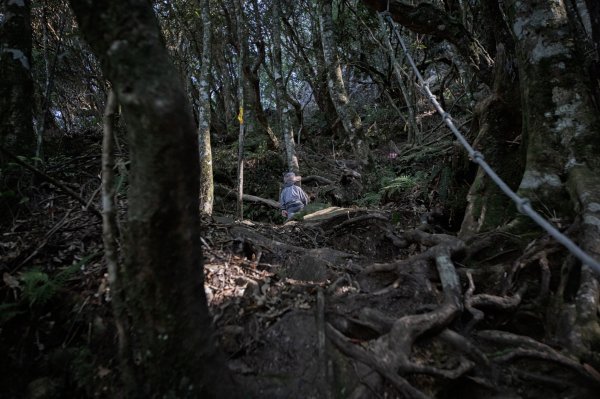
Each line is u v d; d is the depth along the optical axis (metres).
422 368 1.90
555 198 2.78
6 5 3.47
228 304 2.46
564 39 3.05
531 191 2.88
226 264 2.94
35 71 6.40
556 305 2.28
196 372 1.62
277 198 8.62
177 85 1.43
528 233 2.77
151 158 1.40
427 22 4.89
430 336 2.16
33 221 3.01
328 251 3.36
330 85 6.64
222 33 10.77
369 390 1.82
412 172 6.52
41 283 2.34
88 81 7.77
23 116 3.35
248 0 11.74
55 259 2.62
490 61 5.00
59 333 2.24
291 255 3.36
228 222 3.99
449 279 2.51
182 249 1.52
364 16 9.43
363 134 6.48
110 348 2.09
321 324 2.19
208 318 1.70
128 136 1.45
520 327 2.39
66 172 3.84
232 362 2.07
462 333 2.28
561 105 2.94
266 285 2.70
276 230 4.32
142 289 1.55
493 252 2.83
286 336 2.19
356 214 4.65
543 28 3.08
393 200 5.64
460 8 7.14
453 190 4.55
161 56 1.42
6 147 3.18
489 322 2.43
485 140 3.76
